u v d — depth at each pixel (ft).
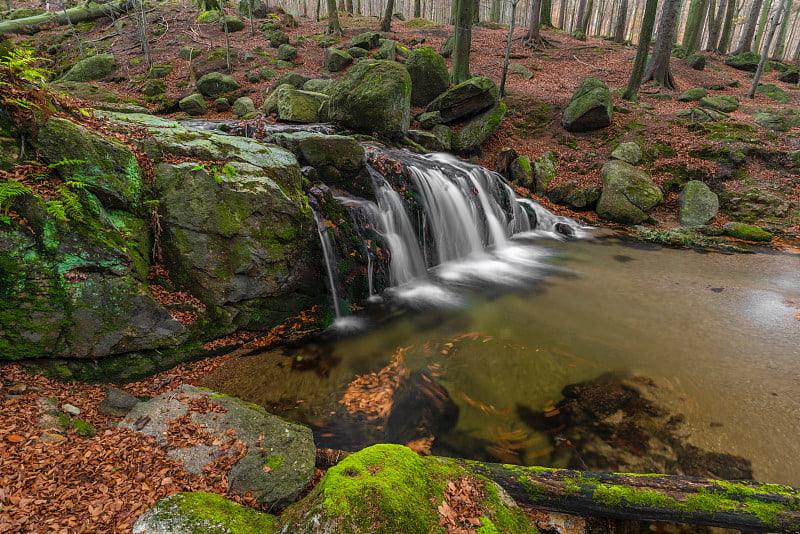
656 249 34.27
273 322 20.15
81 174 14.88
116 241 15.25
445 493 9.48
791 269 28.63
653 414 14.30
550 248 35.14
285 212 19.84
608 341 19.34
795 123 49.32
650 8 55.26
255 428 12.14
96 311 14.52
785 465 12.01
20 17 83.30
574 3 172.76
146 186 17.30
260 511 9.75
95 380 14.73
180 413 12.53
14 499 8.39
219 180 18.21
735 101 57.72
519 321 21.67
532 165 47.37
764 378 16.03
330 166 26.76
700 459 12.30
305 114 41.93
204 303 18.12
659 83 66.13
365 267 24.58
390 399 15.43
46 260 13.47
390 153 36.04
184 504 9.05
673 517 9.70
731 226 36.78
